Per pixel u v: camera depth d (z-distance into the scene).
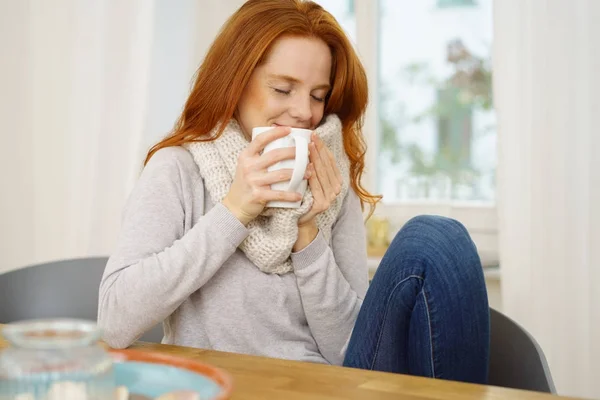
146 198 1.22
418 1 2.57
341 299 1.30
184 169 1.28
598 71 2.10
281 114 1.31
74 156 2.66
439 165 2.57
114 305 1.10
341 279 1.32
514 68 2.19
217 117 1.29
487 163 2.51
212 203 1.29
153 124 2.64
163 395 0.65
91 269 1.59
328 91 1.44
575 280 2.14
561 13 2.13
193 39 2.63
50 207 2.70
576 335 2.14
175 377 0.72
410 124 2.60
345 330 1.30
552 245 2.15
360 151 1.52
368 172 2.57
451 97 2.55
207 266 1.11
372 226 2.57
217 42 1.30
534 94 2.16
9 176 2.77
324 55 1.31
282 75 1.28
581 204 2.14
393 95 2.62
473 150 2.53
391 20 2.61
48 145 2.69
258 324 1.26
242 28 1.28
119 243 1.17
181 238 1.17
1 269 2.76
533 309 2.19
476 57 2.52
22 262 2.76
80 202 2.66
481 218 2.48
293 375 0.80
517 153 2.20
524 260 2.20
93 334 0.58
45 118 2.69
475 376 1.07
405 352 1.09
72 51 2.66
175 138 1.32
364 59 2.57
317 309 1.28
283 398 0.71
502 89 2.20
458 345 1.04
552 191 2.15
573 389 2.15
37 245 2.72
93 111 2.64
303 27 1.29
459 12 2.53
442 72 2.56
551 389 0.93
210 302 1.24
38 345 0.57
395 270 1.06
